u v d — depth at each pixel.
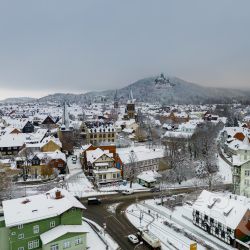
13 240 58.91
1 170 109.00
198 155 144.12
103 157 118.88
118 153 125.12
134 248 66.56
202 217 75.25
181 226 77.38
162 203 92.12
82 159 135.38
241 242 65.31
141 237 70.12
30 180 114.50
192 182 116.06
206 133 175.88
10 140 157.38
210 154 143.50
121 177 118.19
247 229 67.56
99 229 75.75
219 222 70.12
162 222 79.88
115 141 179.62
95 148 130.12
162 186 109.12
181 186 112.31
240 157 100.31
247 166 94.69
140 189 108.00
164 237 71.31
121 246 67.38
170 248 66.44
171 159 128.25
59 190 72.00
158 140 188.25
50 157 123.44
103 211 87.75
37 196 68.62
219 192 102.62
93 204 93.12
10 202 65.81
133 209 89.00
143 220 81.19
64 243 60.47
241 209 69.25
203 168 126.75
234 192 98.38
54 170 120.88
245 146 102.94
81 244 62.41
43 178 116.25
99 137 177.25
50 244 58.94
